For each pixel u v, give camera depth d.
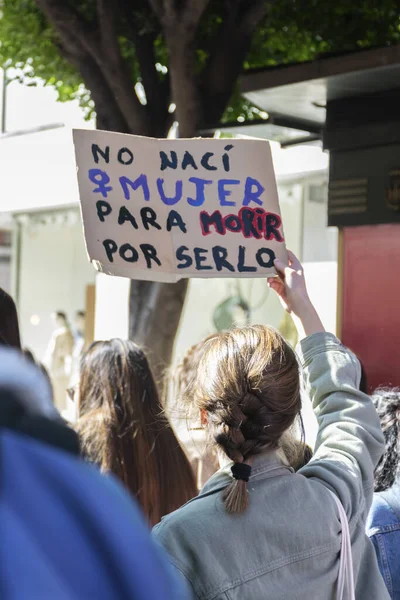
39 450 0.90
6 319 2.90
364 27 7.29
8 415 0.95
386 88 6.38
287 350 2.18
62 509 0.85
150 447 3.30
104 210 2.77
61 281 17.30
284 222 11.98
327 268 10.60
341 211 6.94
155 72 7.21
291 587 2.01
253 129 7.13
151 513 3.27
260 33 7.69
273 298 12.13
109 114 7.02
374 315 7.05
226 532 2.00
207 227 2.86
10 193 16.09
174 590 0.89
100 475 0.92
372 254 7.04
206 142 2.89
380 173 6.68
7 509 0.82
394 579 2.78
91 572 0.82
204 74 6.96
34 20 7.63
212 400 2.11
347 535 2.11
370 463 2.29
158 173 2.86
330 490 2.16
